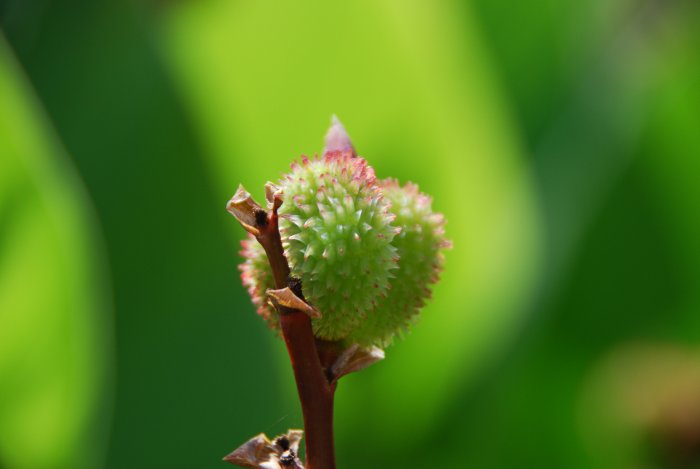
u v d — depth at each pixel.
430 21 0.71
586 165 0.84
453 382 0.76
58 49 0.72
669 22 0.85
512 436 0.80
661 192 0.84
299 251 0.34
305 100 0.70
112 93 0.71
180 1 0.69
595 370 0.84
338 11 0.68
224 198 0.71
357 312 0.34
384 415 0.75
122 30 0.71
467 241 0.75
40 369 0.68
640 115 0.84
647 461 0.84
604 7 0.84
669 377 0.84
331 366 0.35
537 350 0.82
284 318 0.34
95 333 0.68
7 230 0.65
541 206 0.82
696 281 0.85
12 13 0.74
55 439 0.71
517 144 0.81
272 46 0.69
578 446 0.83
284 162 0.71
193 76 0.70
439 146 0.72
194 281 0.71
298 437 0.35
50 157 0.65
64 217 0.65
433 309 0.75
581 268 0.84
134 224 0.71
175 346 0.71
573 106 0.85
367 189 0.34
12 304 0.66
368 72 0.70
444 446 0.78
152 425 0.72
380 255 0.34
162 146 0.71
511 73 0.83
